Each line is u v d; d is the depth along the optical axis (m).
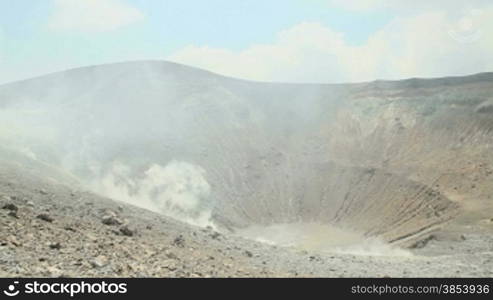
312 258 24.44
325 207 99.75
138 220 22.67
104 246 16.06
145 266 14.58
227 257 19.77
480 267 25.64
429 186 89.62
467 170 90.56
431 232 61.22
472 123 106.12
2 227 15.38
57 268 12.77
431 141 107.50
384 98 127.38
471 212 69.12
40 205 20.22
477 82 122.38
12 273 11.80
